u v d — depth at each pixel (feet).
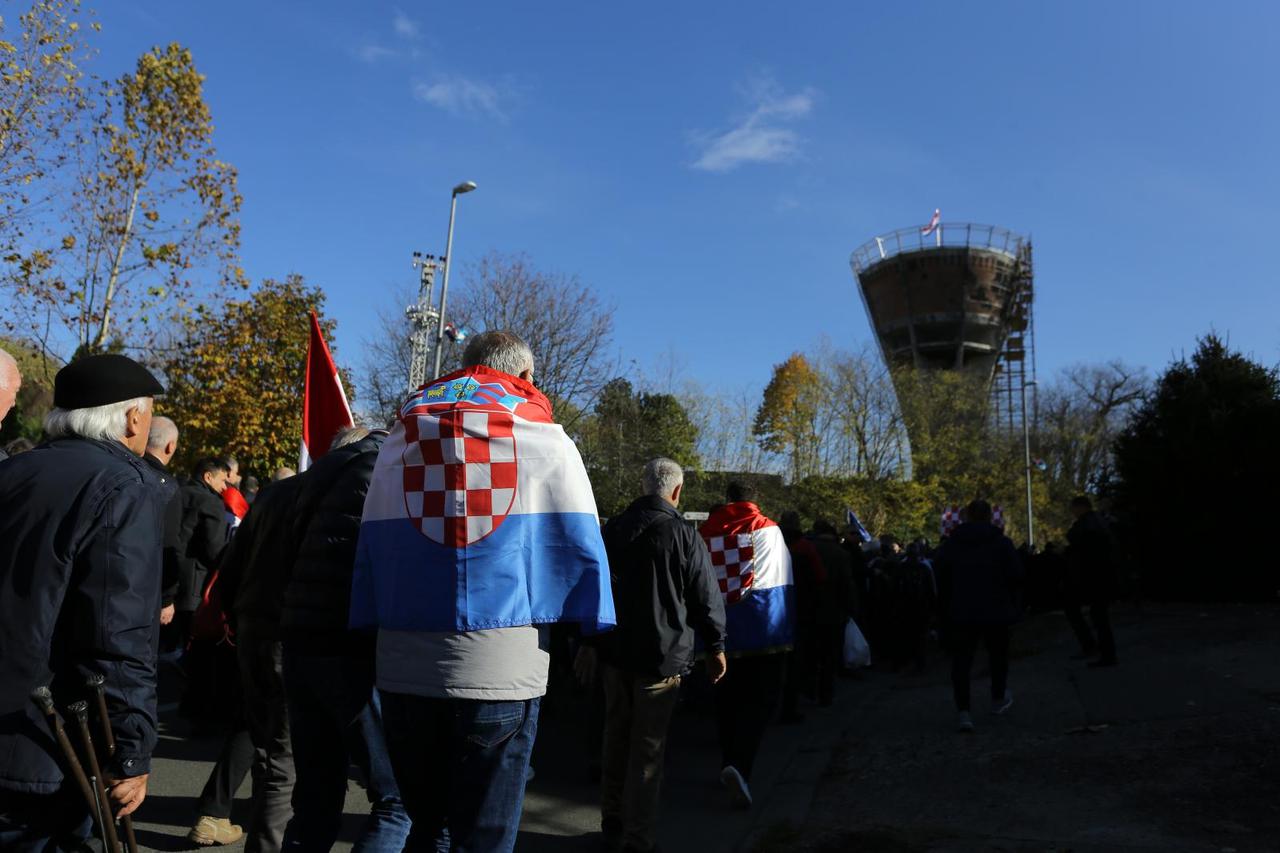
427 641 8.38
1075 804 16.52
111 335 57.67
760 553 19.63
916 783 19.02
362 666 10.27
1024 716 24.53
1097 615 30.71
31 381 51.72
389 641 8.61
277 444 71.05
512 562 8.45
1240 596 46.19
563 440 8.90
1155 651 31.91
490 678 8.27
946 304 172.65
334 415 18.03
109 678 7.70
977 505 25.04
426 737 8.60
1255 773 17.04
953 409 133.90
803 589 29.17
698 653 19.25
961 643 24.16
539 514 8.64
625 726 15.92
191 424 67.26
